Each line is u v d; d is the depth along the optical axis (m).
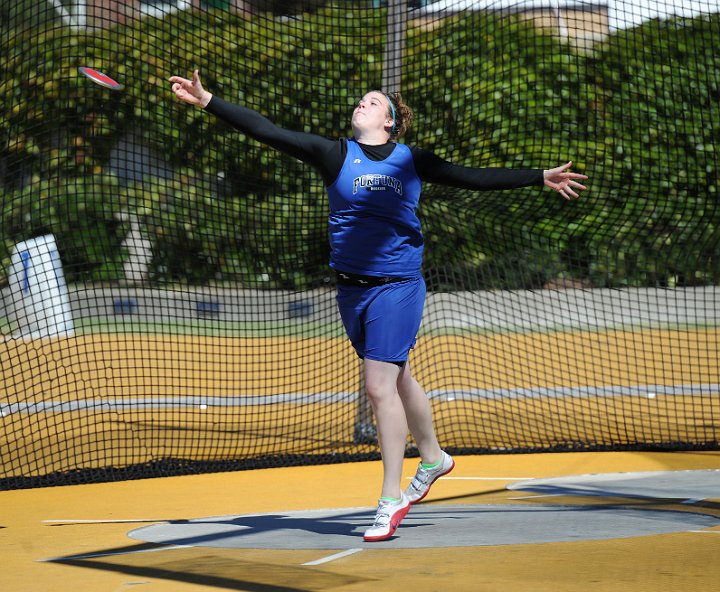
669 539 13.27
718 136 30.23
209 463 23.80
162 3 30.61
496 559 12.05
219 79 30.69
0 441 27.44
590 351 48.41
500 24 31.97
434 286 32.41
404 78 30.08
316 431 29.41
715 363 44.59
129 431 29.02
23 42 30.52
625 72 31.03
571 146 30.77
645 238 33.31
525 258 36.16
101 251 34.81
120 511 18.17
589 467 23.12
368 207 14.12
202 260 33.53
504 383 38.94
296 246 31.00
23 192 33.56
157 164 33.03
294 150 14.31
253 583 10.90
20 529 16.12
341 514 16.97
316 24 30.64
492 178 14.22
